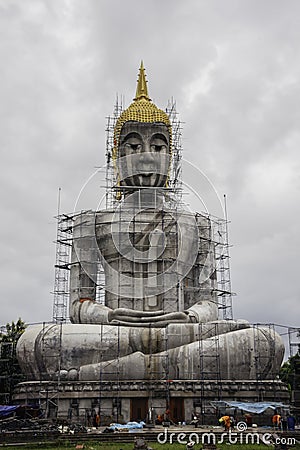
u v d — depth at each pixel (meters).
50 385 30.12
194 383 30.16
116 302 35.78
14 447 22.17
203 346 31.23
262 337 31.86
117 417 29.48
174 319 33.22
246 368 31.23
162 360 31.08
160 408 29.72
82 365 31.38
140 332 32.12
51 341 31.56
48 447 22.20
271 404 28.75
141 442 20.06
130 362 30.91
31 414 29.84
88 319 34.06
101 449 20.98
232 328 32.91
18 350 32.47
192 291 37.16
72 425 26.98
